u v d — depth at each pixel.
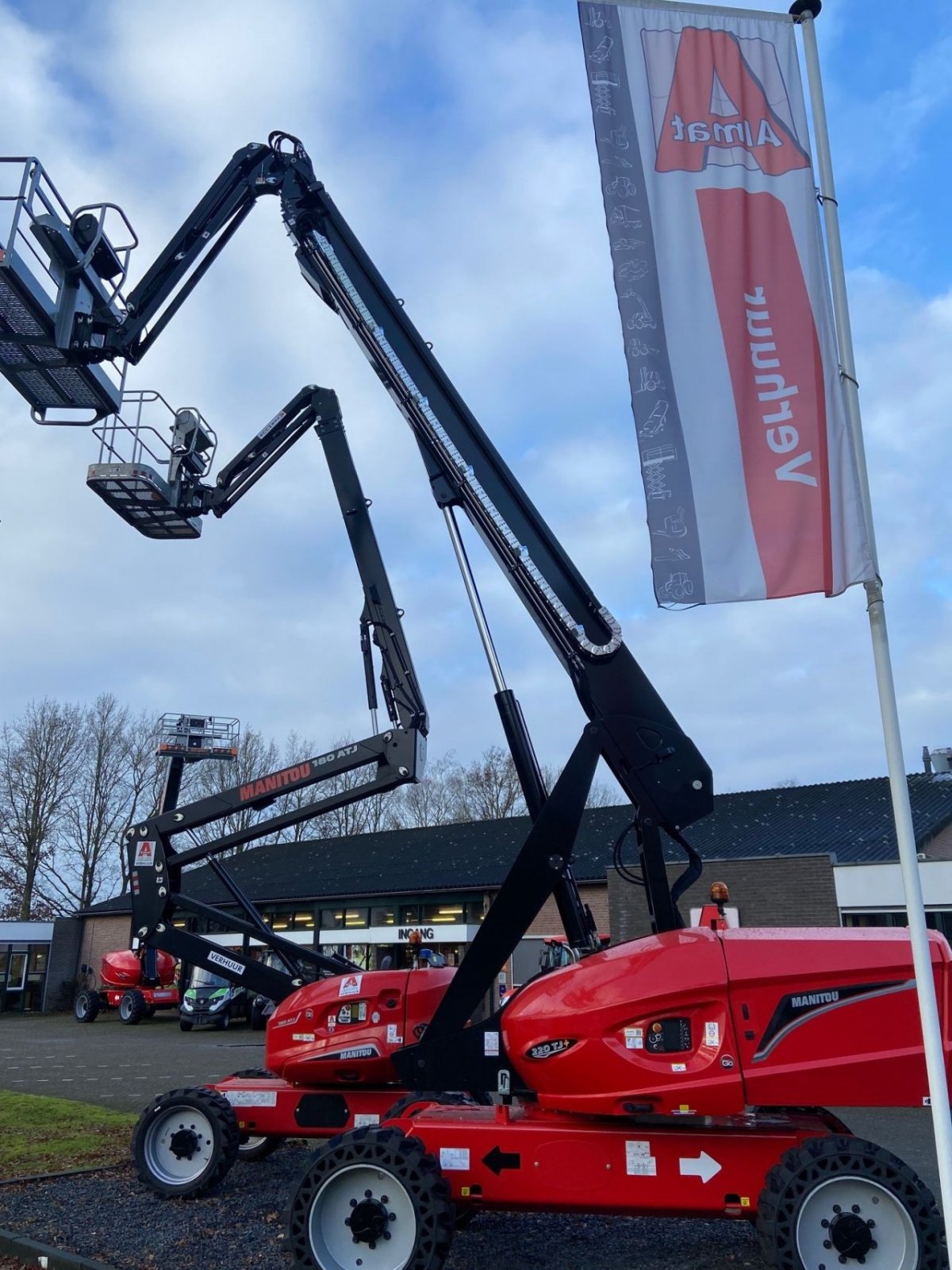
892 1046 4.97
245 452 8.65
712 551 4.88
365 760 7.62
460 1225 6.30
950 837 21.22
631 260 5.34
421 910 28.08
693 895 20.09
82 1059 17.95
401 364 7.28
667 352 5.18
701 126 5.50
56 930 38.22
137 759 48.84
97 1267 5.40
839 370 5.07
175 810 8.27
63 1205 6.78
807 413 5.02
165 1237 6.02
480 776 53.31
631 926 20.36
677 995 5.11
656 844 6.08
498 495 6.88
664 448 5.04
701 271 5.29
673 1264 5.56
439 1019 5.81
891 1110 11.35
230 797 8.06
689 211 5.39
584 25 5.71
